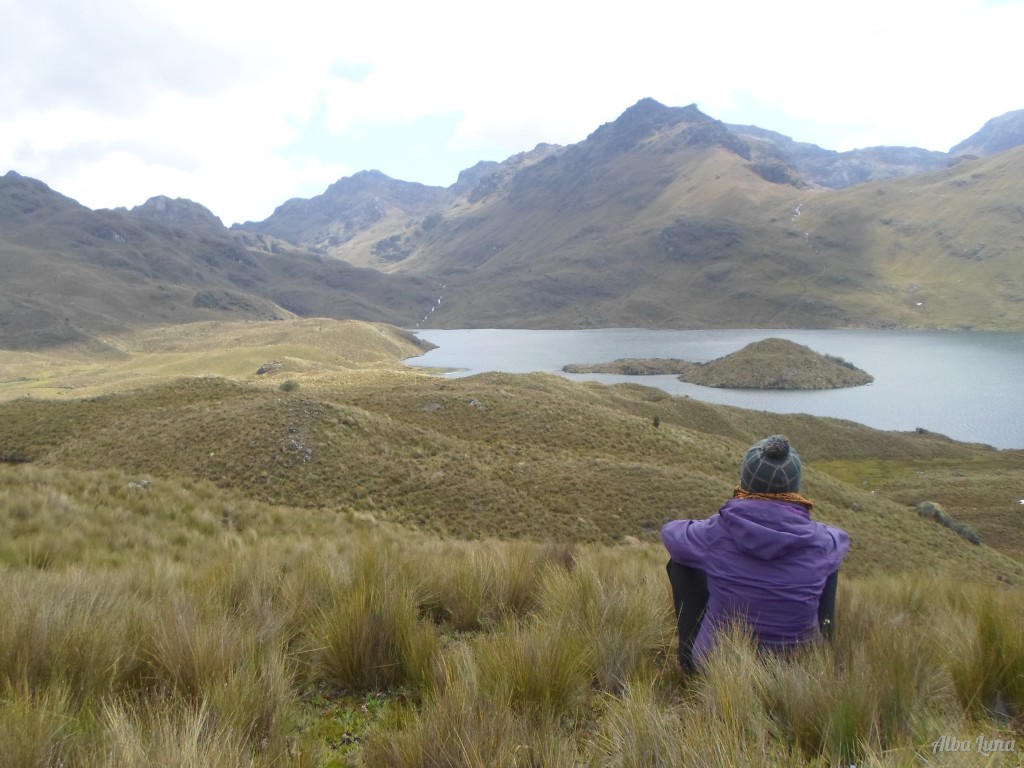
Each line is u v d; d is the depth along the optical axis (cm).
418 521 2880
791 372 19962
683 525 393
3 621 357
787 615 343
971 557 4053
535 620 439
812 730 275
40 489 1436
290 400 3903
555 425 5216
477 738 263
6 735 239
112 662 349
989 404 16350
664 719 266
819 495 4572
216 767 238
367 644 398
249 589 562
